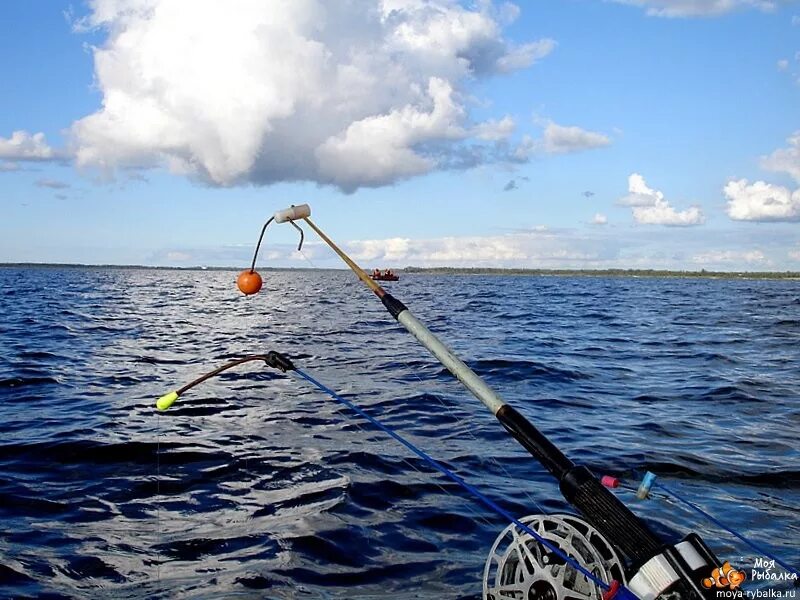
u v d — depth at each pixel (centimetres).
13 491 721
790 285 12375
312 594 509
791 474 811
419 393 1304
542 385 1432
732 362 1828
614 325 3053
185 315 3541
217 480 761
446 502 700
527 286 10069
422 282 12406
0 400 1198
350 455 855
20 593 506
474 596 508
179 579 531
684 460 863
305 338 2381
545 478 788
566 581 372
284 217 433
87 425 1003
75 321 2959
